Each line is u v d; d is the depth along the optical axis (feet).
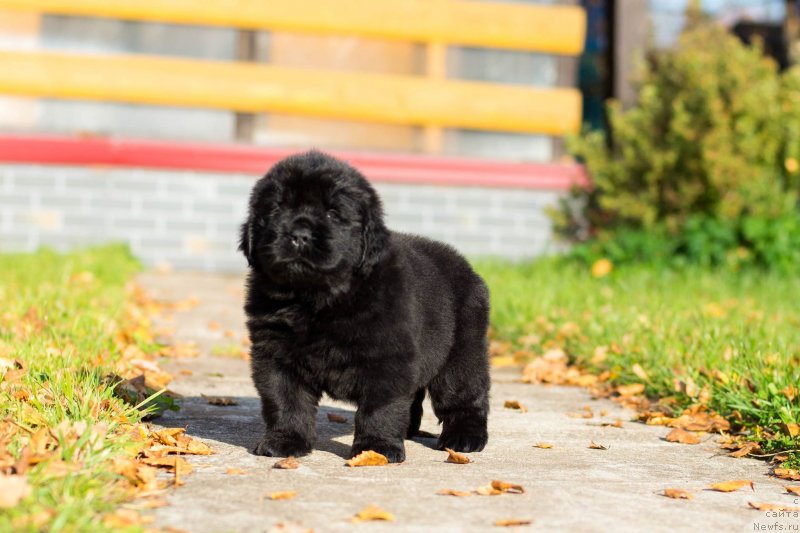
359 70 43.42
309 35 42.86
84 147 40.40
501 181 43.14
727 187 39.06
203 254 41.68
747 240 37.99
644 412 19.04
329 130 43.32
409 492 12.53
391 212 42.52
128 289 31.73
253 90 42.22
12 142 39.88
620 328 25.18
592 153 41.98
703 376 19.98
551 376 22.99
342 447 15.37
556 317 27.86
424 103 43.37
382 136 43.70
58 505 10.52
